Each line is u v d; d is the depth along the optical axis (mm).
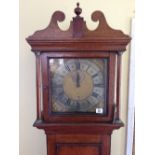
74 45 1139
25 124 1556
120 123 1168
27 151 1573
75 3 1484
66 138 1222
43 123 1177
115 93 1213
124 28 1503
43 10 1491
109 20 1501
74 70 1188
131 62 1482
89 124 1172
